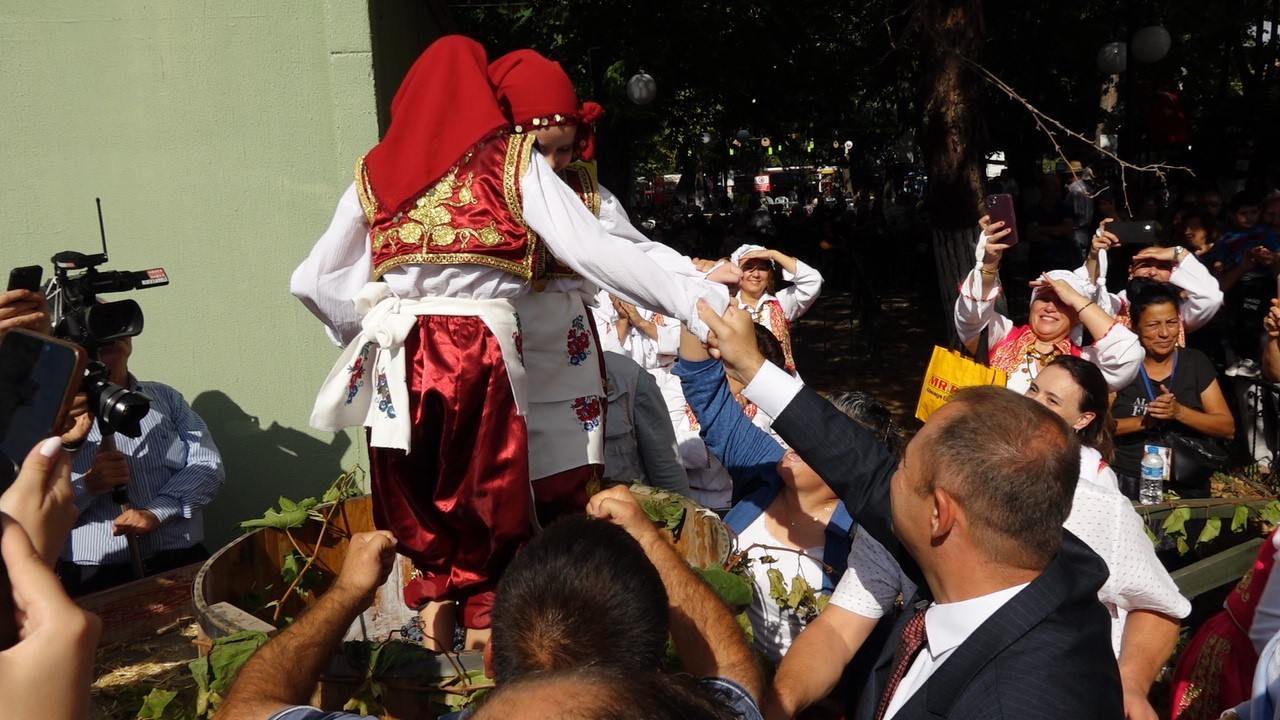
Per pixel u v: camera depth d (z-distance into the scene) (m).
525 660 1.52
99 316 3.12
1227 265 8.06
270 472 5.00
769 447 3.06
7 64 4.78
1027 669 1.72
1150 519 4.07
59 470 1.24
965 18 8.40
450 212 2.41
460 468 2.50
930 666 1.91
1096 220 12.20
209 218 4.89
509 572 1.62
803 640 2.37
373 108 4.78
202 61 4.80
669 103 15.46
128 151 4.85
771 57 13.40
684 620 1.93
